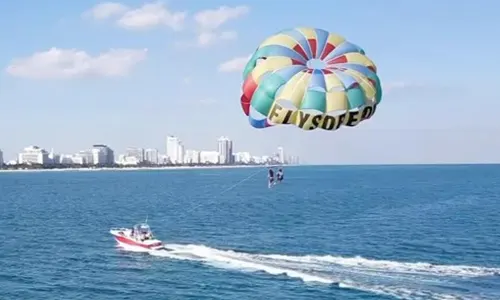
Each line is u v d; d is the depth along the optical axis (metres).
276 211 100.88
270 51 28.92
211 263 49.72
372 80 28.09
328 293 39.28
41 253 57.09
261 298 38.69
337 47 29.20
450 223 80.75
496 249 57.50
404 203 117.88
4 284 44.09
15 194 158.38
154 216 93.75
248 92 29.39
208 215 94.38
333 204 116.06
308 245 60.66
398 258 52.34
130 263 50.94
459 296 37.56
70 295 40.91
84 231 74.50
